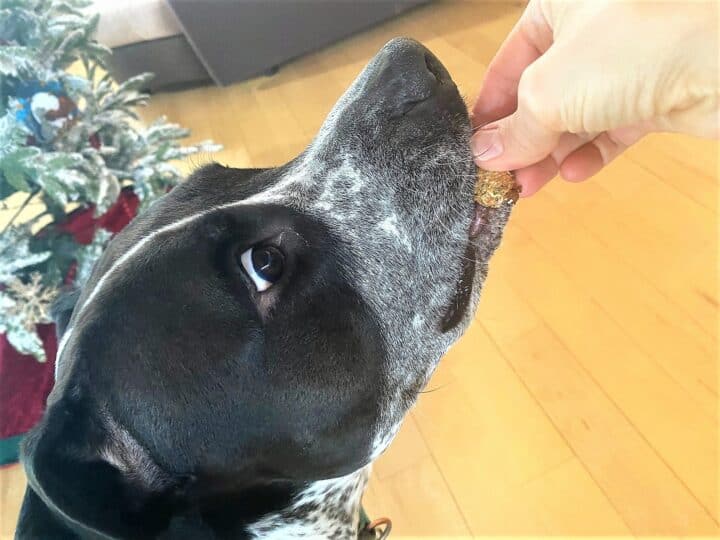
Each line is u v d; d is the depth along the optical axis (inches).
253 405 9.8
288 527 11.4
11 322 18.9
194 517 10.4
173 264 9.7
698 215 22.0
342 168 10.9
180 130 23.6
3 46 20.3
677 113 8.8
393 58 10.7
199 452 9.9
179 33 36.4
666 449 17.5
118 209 25.7
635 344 19.6
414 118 10.4
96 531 8.8
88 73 24.0
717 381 18.3
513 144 9.9
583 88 8.3
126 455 9.5
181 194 11.8
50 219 26.3
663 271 20.9
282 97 35.5
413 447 19.4
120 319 9.5
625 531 16.4
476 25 34.6
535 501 17.5
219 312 9.7
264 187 11.3
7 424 22.3
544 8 10.0
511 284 22.0
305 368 9.9
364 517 14.2
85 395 9.2
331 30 36.8
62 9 23.0
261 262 10.2
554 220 23.4
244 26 35.3
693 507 16.4
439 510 18.0
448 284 11.0
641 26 7.8
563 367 19.7
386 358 10.7
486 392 19.8
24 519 9.5
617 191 23.6
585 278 21.4
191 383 9.5
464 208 10.6
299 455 10.5
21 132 18.8
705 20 7.5
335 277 10.3
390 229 10.6
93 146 23.4
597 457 17.8
